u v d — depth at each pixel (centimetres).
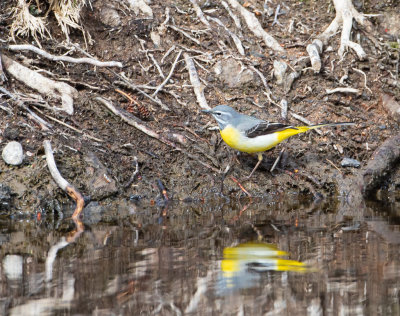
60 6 1418
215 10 1603
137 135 1252
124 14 1498
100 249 831
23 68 1280
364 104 1439
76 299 655
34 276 720
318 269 756
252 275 732
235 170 1254
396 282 712
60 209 1068
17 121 1184
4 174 1087
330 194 1242
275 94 1432
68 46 1394
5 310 624
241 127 1187
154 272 737
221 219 1027
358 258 799
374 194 1267
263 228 962
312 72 1484
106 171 1149
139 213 1072
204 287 691
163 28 1506
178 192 1186
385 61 1545
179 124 1304
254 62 1464
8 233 924
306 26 1620
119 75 1375
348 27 1575
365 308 642
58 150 1138
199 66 1450
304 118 1373
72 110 1248
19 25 1371
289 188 1248
